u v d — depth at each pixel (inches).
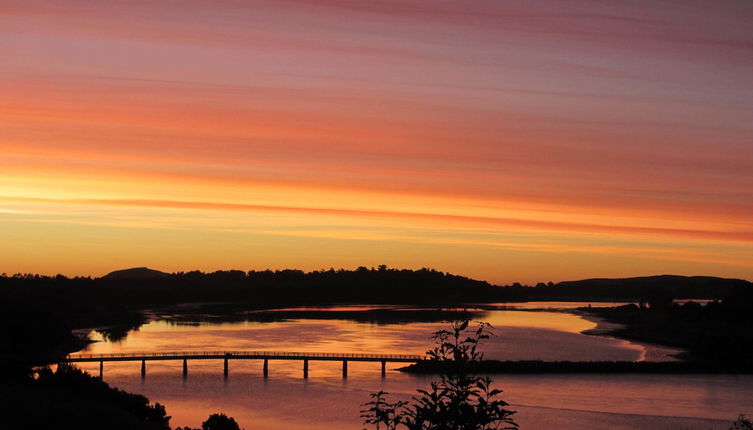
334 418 3503.9
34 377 3344.0
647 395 4190.5
